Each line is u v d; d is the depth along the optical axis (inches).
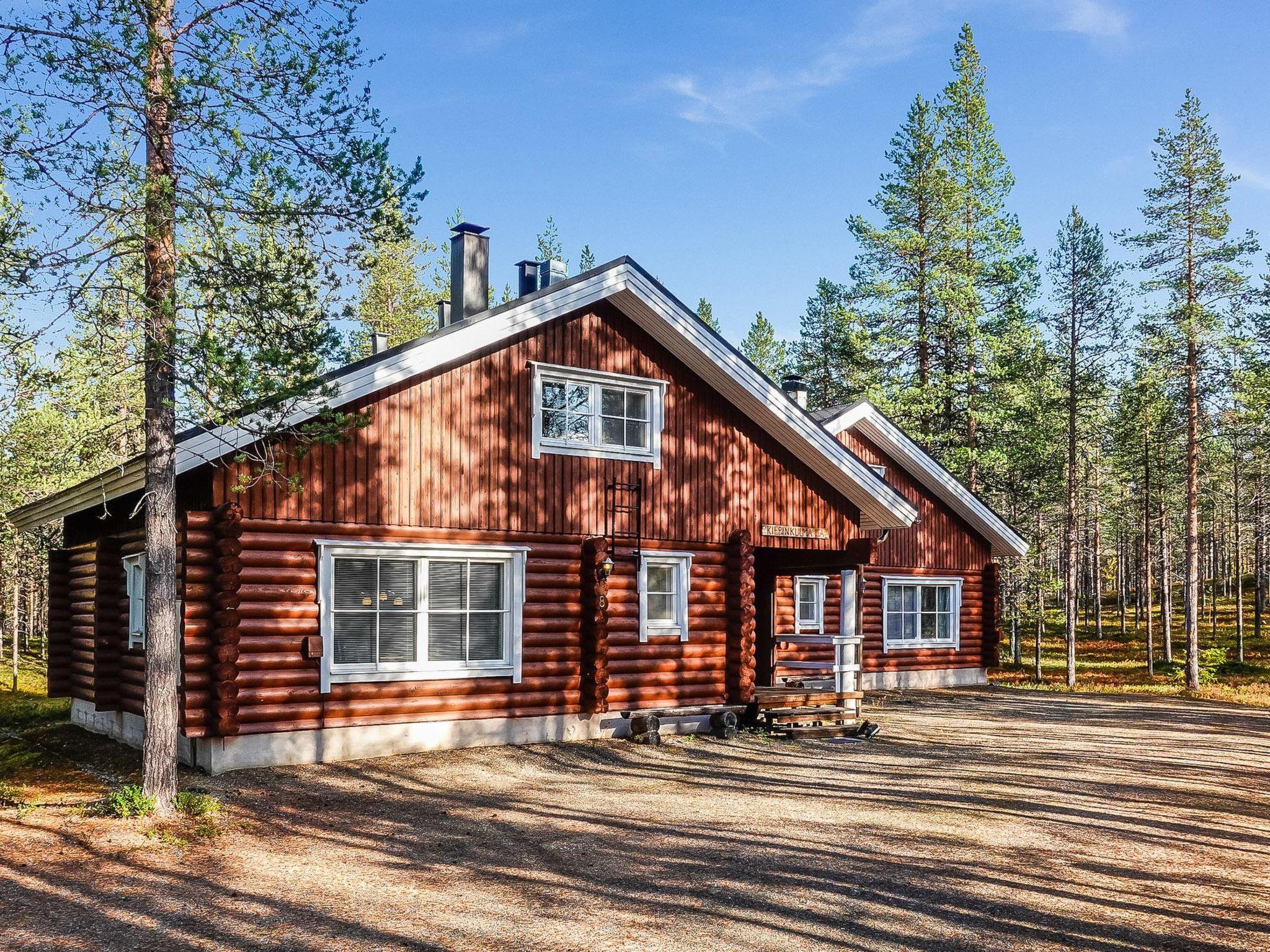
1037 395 1348.4
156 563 366.9
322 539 475.2
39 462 501.4
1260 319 1273.4
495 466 537.6
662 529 603.2
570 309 554.9
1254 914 277.3
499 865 316.2
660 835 356.2
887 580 926.4
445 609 519.5
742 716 624.7
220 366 346.9
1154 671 1451.8
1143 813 405.7
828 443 659.4
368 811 386.9
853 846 343.9
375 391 491.8
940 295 1294.3
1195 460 1182.9
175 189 346.9
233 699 442.0
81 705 611.2
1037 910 277.6
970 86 1380.4
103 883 286.4
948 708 785.6
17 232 332.2
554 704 551.5
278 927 254.4
